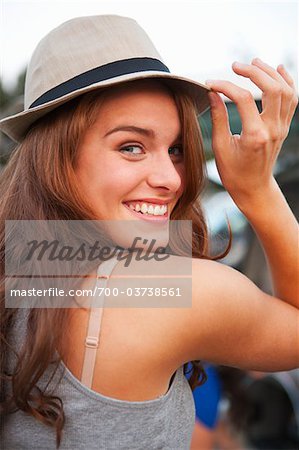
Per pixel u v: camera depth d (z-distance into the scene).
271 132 1.55
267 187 1.62
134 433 1.33
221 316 1.40
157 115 1.46
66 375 1.33
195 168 1.56
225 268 1.46
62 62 1.54
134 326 1.33
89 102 1.46
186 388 1.49
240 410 3.48
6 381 1.40
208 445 2.63
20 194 1.53
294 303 1.62
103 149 1.45
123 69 1.50
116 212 1.47
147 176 1.46
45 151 1.51
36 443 1.36
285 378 3.89
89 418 1.31
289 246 1.62
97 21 1.57
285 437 3.81
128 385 1.33
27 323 1.39
